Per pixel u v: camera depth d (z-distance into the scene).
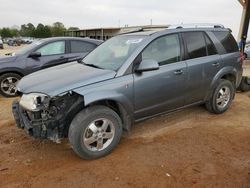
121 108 3.96
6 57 7.22
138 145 4.18
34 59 7.32
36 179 3.34
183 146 4.13
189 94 4.76
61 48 7.69
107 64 4.20
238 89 7.38
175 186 3.17
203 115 5.47
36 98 3.54
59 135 3.59
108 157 3.83
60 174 3.43
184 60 4.63
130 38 4.54
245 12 9.82
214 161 3.69
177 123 5.07
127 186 3.17
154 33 4.39
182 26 4.87
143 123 5.06
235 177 3.33
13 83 7.16
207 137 4.45
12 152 4.02
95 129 3.69
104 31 38.56
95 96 3.58
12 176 3.41
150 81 4.12
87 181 3.28
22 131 4.75
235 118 5.35
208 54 5.04
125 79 3.89
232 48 5.52
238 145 4.17
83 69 4.15
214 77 5.09
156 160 3.72
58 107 3.52
